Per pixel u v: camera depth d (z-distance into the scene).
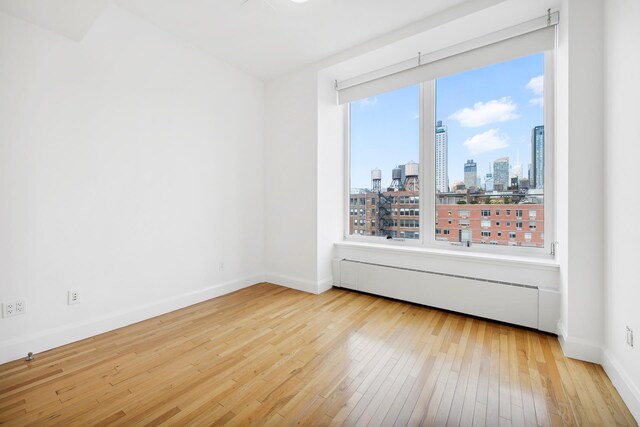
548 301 2.30
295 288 3.64
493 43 2.62
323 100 3.49
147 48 2.67
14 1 1.79
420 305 3.03
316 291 3.45
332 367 1.90
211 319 2.69
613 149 1.70
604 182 1.83
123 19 2.50
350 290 3.57
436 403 1.55
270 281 3.90
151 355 2.06
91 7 1.85
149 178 2.71
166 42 2.82
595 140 1.87
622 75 1.59
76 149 2.26
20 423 1.41
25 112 2.02
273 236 3.87
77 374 1.82
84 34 2.16
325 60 3.30
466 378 1.77
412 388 1.68
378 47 2.88
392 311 2.88
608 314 1.79
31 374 1.82
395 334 2.38
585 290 1.92
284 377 1.80
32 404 1.54
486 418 1.44
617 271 1.67
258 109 3.84
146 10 2.50
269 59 3.34
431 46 2.84
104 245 2.42
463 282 2.72
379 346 2.18
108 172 2.44
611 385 1.68
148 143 2.70
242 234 3.65
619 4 1.62
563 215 2.16
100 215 2.40
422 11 2.50
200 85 3.13
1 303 1.94
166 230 2.85
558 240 2.37
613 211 1.71
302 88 3.52
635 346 1.46
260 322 2.63
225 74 3.40
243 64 3.45
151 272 2.74
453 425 1.40
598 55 1.85
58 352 2.09
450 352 2.08
